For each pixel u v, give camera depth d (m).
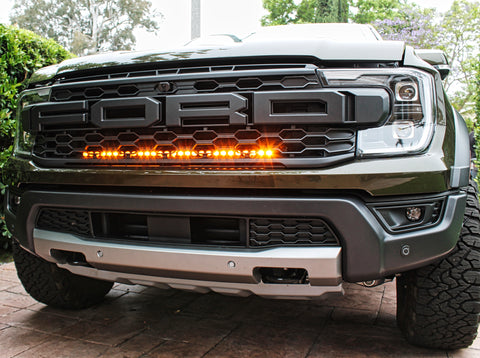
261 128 1.78
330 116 1.71
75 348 2.17
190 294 3.02
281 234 1.79
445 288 1.93
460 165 1.88
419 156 1.73
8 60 3.94
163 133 1.88
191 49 1.94
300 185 1.70
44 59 4.38
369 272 1.71
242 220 1.82
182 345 2.21
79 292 2.64
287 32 3.15
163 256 1.87
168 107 1.85
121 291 3.08
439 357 2.05
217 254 1.79
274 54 1.79
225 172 1.77
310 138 1.75
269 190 1.76
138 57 2.00
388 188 1.68
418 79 1.77
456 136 1.94
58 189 2.11
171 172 1.84
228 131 1.81
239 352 2.13
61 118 2.06
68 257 2.23
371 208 1.71
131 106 1.91
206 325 2.46
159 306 2.77
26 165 2.16
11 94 3.88
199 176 1.79
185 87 1.87
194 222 1.91
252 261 1.76
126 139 1.95
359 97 1.71
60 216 2.14
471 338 2.01
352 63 1.78
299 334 2.33
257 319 2.55
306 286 1.82
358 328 2.40
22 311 2.66
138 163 1.91
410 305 2.04
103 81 1.99
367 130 1.72
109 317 2.59
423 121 1.76
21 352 2.13
